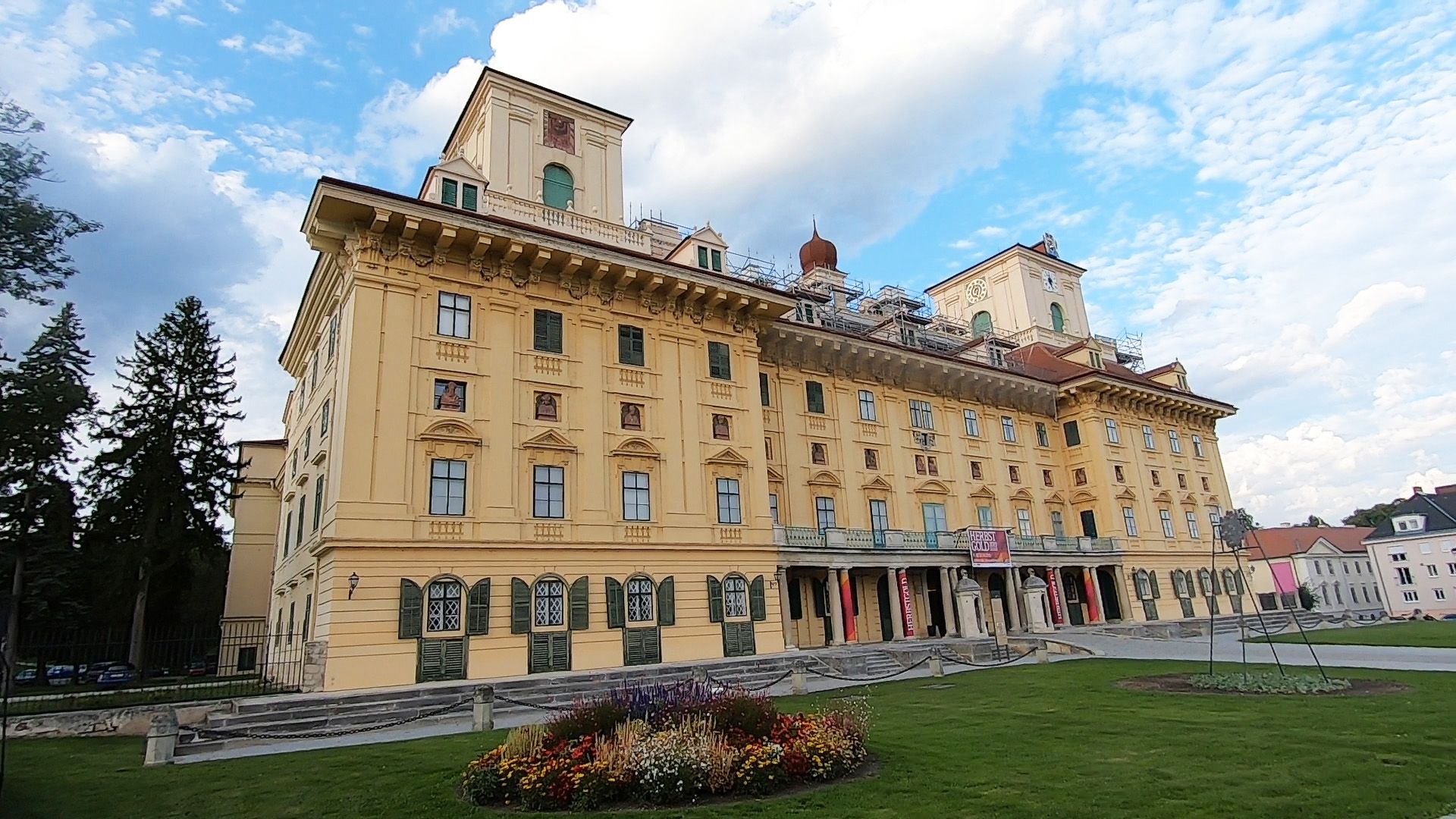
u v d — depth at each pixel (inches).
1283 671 885.8
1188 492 2266.2
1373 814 341.1
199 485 1797.5
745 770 413.1
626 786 405.1
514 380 1112.8
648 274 1248.8
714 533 1242.6
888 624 1610.5
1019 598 1800.0
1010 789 398.9
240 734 660.1
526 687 916.6
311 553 1014.4
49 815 435.2
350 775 507.8
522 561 1042.7
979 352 2062.0
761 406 1444.4
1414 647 1146.7
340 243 1069.1
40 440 1350.9
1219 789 386.0
